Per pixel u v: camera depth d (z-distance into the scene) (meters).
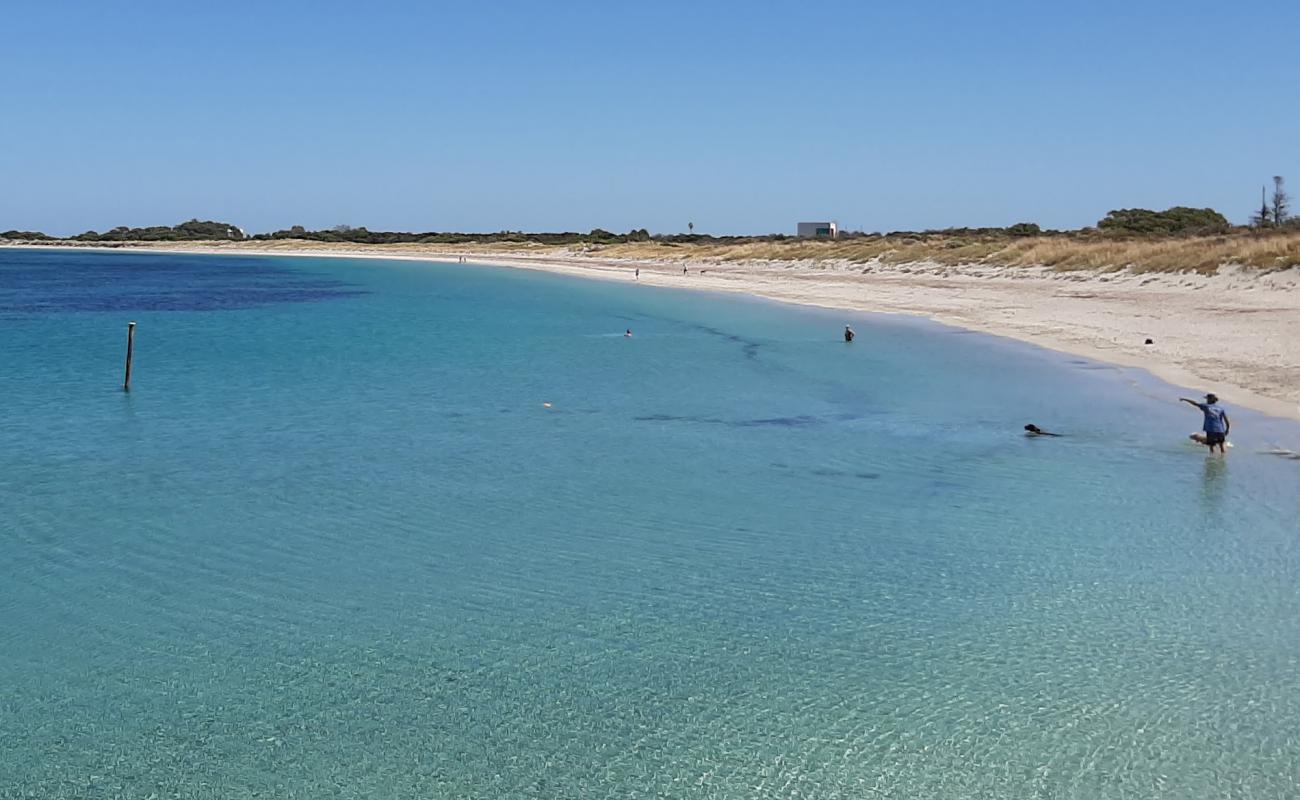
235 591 13.17
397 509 16.84
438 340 42.81
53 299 71.62
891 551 14.43
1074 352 34.03
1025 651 11.12
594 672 10.80
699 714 9.91
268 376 32.22
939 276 73.25
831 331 44.16
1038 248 70.62
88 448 21.55
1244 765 8.84
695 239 152.38
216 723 9.84
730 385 29.61
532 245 185.88
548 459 20.36
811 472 19.02
